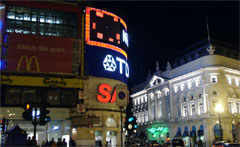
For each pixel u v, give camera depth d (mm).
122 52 46719
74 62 39625
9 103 34625
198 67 72812
